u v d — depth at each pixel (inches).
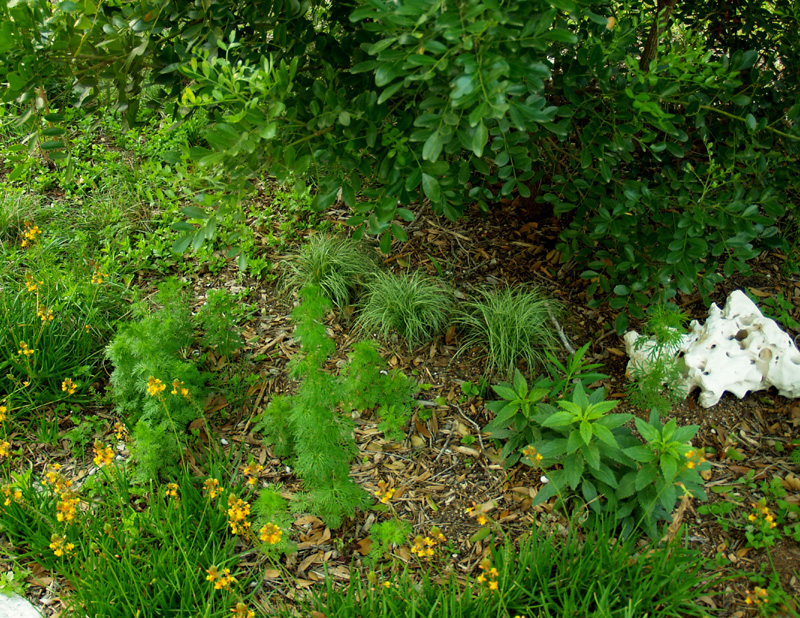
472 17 70.6
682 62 122.3
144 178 193.6
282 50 107.9
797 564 105.7
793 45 149.1
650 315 141.0
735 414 133.0
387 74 80.4
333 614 96.7
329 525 111.0
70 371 138.8
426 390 141.3
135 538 106.1
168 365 125.8
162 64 111.3
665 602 98.0
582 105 125.5
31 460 126.1
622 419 109.0
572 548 102.6
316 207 108.0
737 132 133.2
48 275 153.1
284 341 152.2
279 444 124.0
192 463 124.7
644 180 138.5
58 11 97.1
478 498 120.7
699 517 115.4
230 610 96.0
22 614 99.3
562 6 72.9
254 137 88.4
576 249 146.1
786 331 147.9
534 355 142.1
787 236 163.0
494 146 110.0
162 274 169.2
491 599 96.5
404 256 171.0
